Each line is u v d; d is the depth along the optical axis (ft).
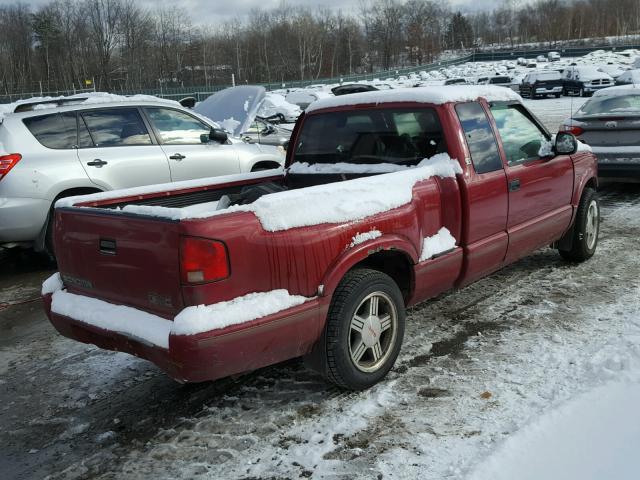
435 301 17.31
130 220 10.68
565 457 9.62
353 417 11.46
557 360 13.10
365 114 15.71
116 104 24.32
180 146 25.52
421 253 13.28
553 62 259.19
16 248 27.07
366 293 11.98
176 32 281.13
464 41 455.63
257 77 303.48
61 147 22.67
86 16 254.68
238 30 309.83
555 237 18.45
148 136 24.81
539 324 15.23
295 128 17.33
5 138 21.83
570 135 17.03
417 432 10.79
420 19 363.15
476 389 12.14
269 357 10.81
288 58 304.50
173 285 10.15
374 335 12.34
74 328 11.96
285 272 10.75
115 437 11.42
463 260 14.42
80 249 11.87
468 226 14.29
